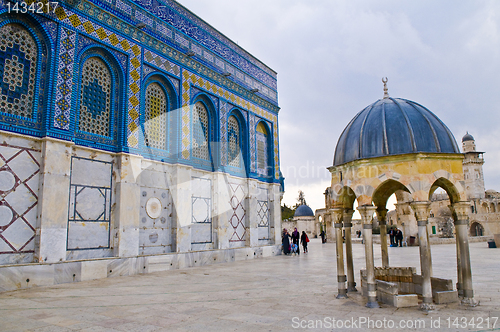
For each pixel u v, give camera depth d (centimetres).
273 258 1727
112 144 1164
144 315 580
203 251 1437
